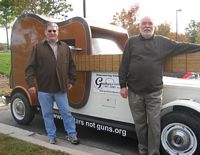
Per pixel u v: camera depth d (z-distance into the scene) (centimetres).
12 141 508
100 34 638
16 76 698
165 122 462
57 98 530
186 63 447
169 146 463
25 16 669
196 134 437
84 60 568
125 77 467
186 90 459
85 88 575
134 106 462
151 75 441
